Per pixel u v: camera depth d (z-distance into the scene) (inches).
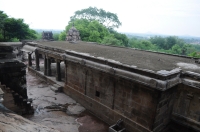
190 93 389.4
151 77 359.3
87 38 1952.5
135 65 430.3
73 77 626.2
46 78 812.6
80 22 2335.1
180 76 398.3
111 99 478.3
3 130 130.3
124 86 433.4
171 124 435.8
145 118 394.9
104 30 2279.8
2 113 182.9
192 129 390.0
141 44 2908.5
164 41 3976.4
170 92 395.9
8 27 1528.1
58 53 700.7
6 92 446.0
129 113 432.5
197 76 371.6
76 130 447.8
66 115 524.4
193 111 390.3
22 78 506.6
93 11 2731.3
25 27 1644.9
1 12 1533.0
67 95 666.2
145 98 387.9
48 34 1689.2
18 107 480.7
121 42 2260.1
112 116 476.7
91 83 542.3
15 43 1251.8
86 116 525.7
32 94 656.4
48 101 605.0
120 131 423.2
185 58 642.8
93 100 538.0
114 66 441.7
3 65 464.8
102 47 840.9
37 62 917.2
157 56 629.6
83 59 534.0
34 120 476.4
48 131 179.2
